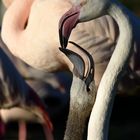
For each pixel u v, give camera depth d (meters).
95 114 5.93
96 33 9.07
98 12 6.02
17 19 9.16
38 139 14.98
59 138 14.64
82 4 6.16
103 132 5.90
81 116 6.41
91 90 6.33
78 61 6.36
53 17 8.74
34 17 8.94
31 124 15.33
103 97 5.92
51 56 8.86
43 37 8.78
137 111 16.38
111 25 9.12
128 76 9.75
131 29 5.90
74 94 6.42
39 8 8.93
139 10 21.67
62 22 6.36
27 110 11.29
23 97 10.98
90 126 5.95
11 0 9.82
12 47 9.08
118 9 5.94
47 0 8.94
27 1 9.20
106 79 5.93
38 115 11.31
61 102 13.35
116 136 15.16
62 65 9.02
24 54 9.01
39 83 13.06
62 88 13.30
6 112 12.55
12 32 9.09
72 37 8.96
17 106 11.08
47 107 12.72
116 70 5.90
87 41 9.02
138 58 9.59
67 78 13.44
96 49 9.04
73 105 6.44
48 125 11.38
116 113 16.33
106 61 9.04
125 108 16.38
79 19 6.21
